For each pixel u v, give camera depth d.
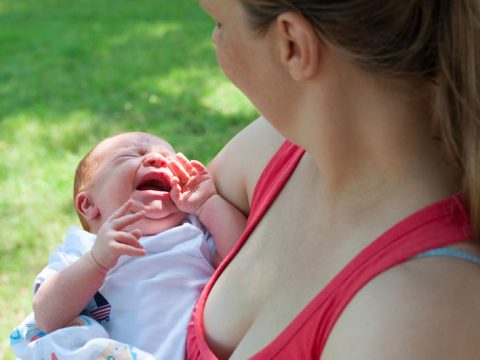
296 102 1.33
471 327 1.16
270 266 1.50
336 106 1.29
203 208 2.10
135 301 1.96
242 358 1.42
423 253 1.22
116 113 6.92
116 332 1.96
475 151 1.20
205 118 6.61
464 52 1.19
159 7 10.38
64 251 2.17
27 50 8.85
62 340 1.87
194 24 9.52
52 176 5.89
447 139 1.24
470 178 1.21
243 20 1.30
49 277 2.01
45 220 5.28
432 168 1.29
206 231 2.15
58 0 11.09
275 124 1.38
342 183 1.37
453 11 1.19
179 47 8.65
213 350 1.58
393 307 1.18
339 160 1.34
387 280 1.21
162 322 1.91
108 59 8.38
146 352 1.83
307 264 1.41
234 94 7.13
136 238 1.95
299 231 1.47
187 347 1.73
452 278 1.18
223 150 2.11
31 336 2.01
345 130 1.31
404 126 1.28
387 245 1.25
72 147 6.40
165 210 2.19
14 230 5.16
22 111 7.09
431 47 1.22
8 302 4.40
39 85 7.72
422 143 1.29
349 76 1.26
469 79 1.19
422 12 1.20
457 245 1.22
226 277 1.61
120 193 2.30
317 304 1.29
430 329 1.15
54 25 9.79
